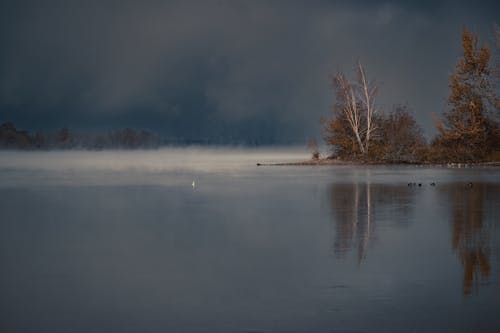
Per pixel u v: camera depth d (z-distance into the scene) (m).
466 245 15.69
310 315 9.88
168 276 12.73
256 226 19.69
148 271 13.20
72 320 9.84
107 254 15.14
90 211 24.39
